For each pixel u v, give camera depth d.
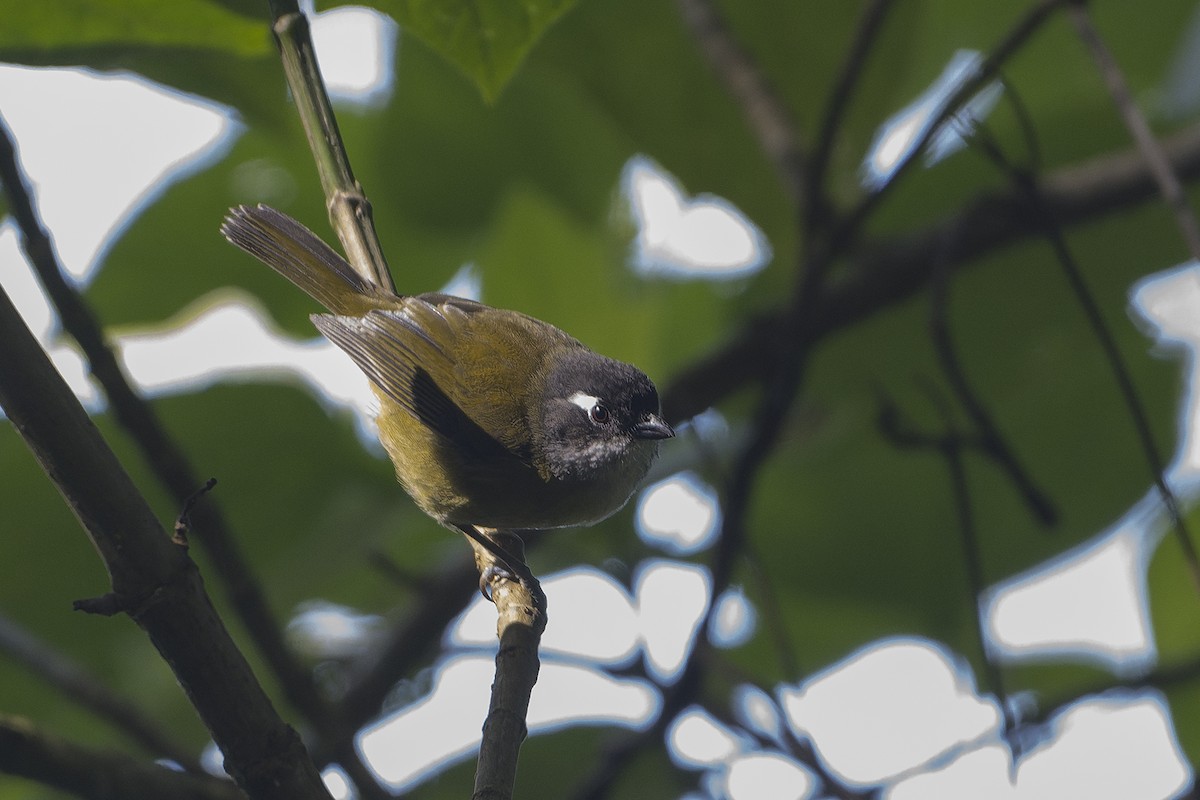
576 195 10.73
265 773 5.43
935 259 8.82
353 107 10.86
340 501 9.99
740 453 8.84
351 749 8.37
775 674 10.57
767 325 10.11
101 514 5.19
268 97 8.96
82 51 7.37
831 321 10.42
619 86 10.27
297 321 10.73
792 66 10.59
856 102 10.58
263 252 9.34
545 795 10.33
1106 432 10.16
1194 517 10.07
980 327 10.58
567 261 10.07
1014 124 11.03
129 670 10.12
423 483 9.59
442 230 10.81
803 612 10.48
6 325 5.02
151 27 7.38
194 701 5.42
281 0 7.56
